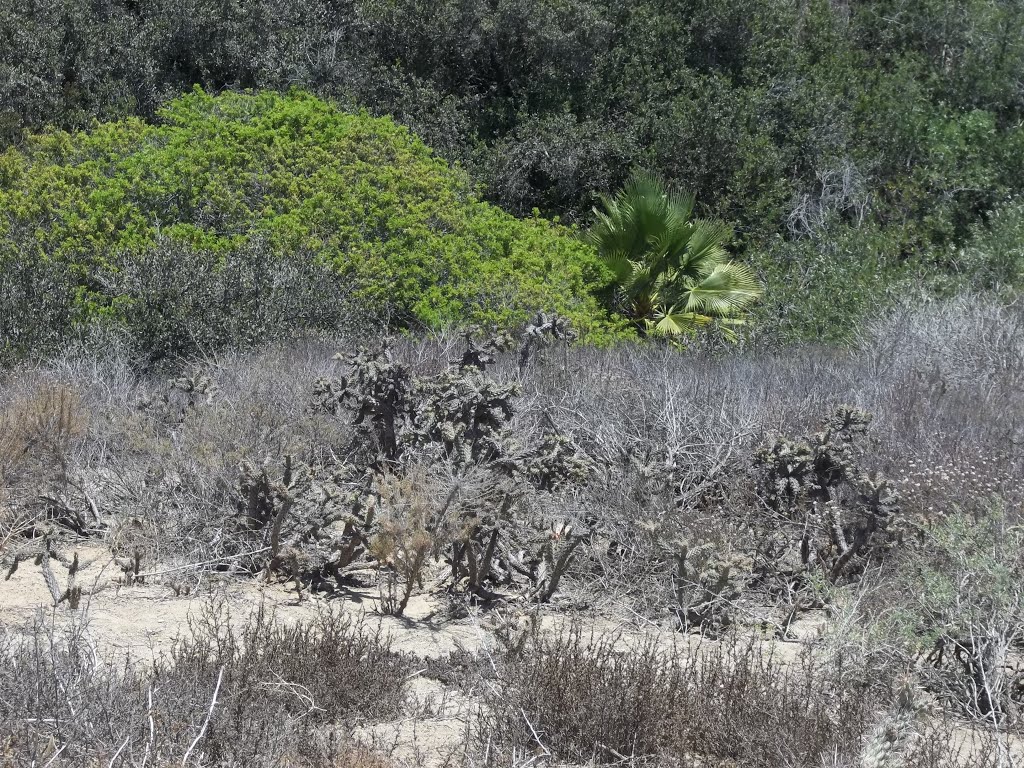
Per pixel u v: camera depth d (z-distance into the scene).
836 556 5.00
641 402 6.77
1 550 4.84
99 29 19.44
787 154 21.58
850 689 3.51
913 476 5.87
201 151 13.05
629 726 3.15
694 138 20.88
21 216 11.55
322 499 4.79
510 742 3.14
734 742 3.16
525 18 20.59
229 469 5.25
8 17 18.94
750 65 22.75
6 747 2.70
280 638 3.58
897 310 13.18
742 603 4.77
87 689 2.99
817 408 7.27
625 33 22.11
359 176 13.80
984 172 21.91
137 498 5.21
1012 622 3.93
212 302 9.46
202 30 19.78
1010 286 15.78
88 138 13.73
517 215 20.53
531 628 3.84
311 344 8.85
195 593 4.42
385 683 3.42
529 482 5.28
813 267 17.97
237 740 2.88
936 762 2.94
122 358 8.53
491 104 21.41
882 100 23.38
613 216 17.36
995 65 24.84
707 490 6.00
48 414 6.04
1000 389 9.20
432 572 4.89
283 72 20.08
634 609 4.68
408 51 20.67
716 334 12.88
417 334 11.75
